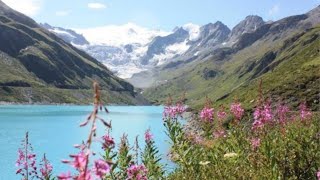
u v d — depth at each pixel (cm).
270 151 1111
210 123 1736
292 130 1304
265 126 1410
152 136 1502
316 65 9306
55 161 4859
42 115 15088
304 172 1073
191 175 1200
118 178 982
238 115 1666
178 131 1519
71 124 11156
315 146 1134
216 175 1111
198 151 1384
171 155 1481
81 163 392
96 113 410
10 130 9231
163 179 1326
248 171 1076
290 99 6856
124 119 14712
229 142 1467
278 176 1020
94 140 405
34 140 7450
